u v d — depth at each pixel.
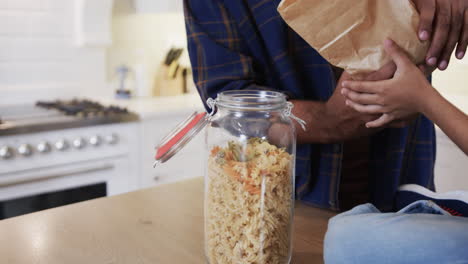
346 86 0.81
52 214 0.96
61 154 2.07
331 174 1.05
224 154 0.71
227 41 1.09
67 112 2.18
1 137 1.91
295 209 1.03
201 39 1.08
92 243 0.83
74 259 0.77
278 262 0.73
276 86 1.13
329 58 0.78
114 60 2.84
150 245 0.82
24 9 2.45
